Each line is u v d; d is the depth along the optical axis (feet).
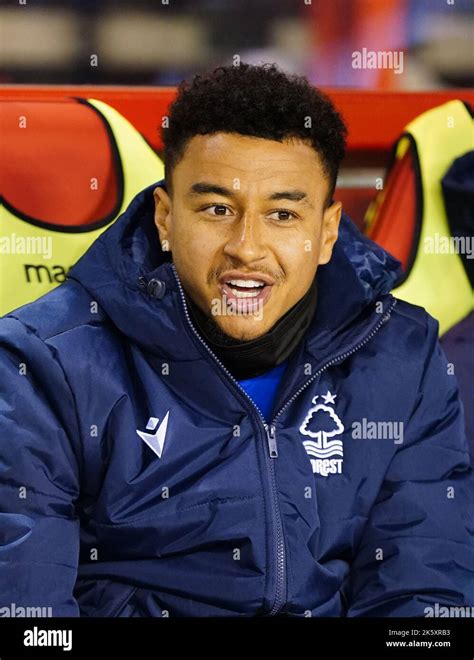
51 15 14.21
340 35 14.29
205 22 14.47
